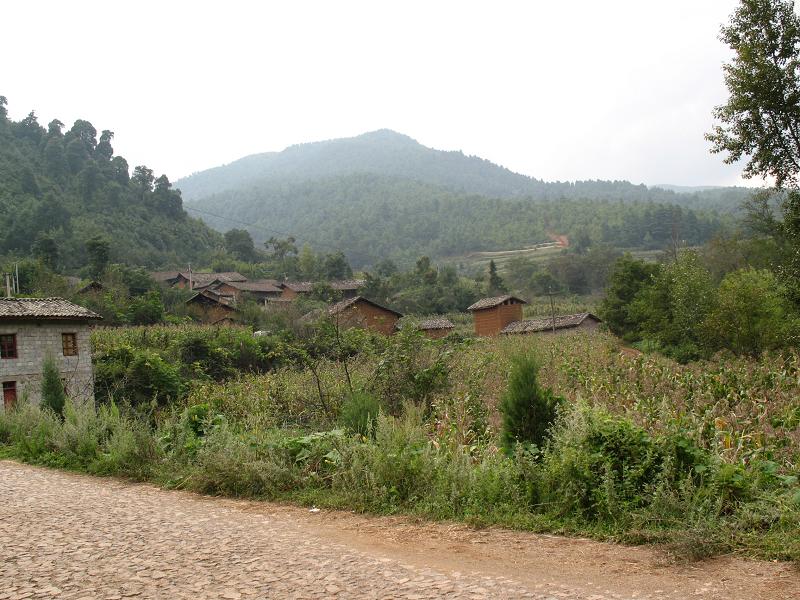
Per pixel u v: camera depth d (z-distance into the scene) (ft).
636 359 84.23
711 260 206.08
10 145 364.79
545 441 28.86
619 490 23.13
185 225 399.85
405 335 59.77
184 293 231.71
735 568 17.74
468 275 433.89
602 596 16.12
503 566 19.35
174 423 44.21
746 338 96.17
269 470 33.04
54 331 99.50
